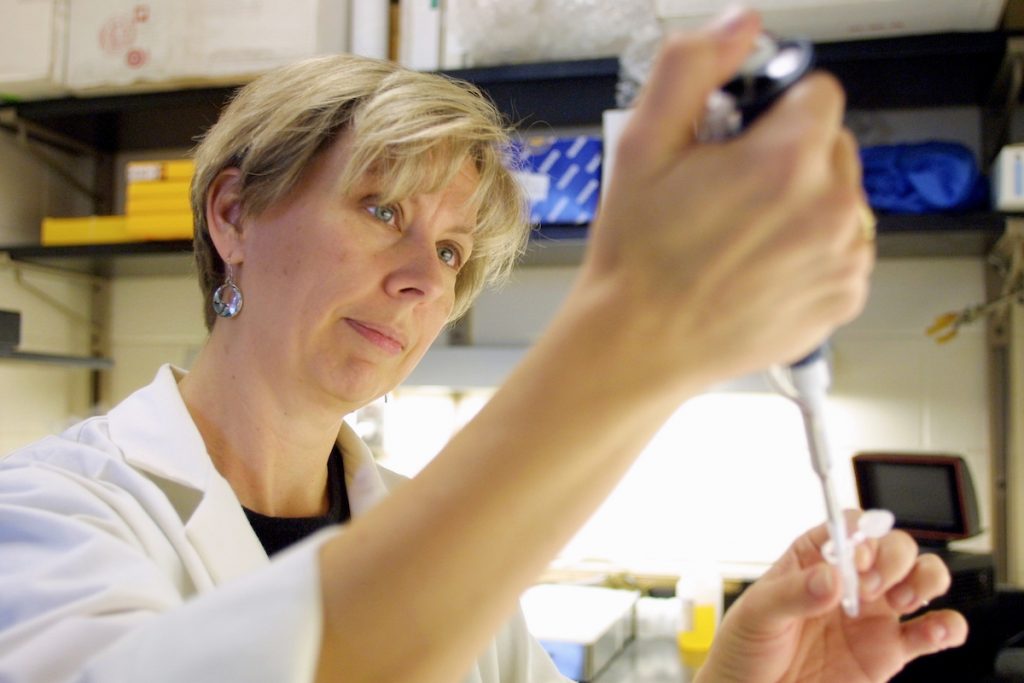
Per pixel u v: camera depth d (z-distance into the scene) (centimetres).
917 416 191
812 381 37
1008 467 183
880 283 194
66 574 50
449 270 90
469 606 32
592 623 165
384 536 33
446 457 33
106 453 77
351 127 78
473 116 82
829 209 27
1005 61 163
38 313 227
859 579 55
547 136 213
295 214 79
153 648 33
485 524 32
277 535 85
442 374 201
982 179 169
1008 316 185
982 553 157
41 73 200
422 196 80
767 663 62
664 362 30
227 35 192
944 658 148
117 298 242
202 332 234
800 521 196
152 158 244
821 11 156
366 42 193
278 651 31
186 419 82
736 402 200
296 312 79
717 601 177
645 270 29
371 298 79
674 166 28
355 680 32
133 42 196
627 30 177
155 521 71
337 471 99
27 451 81
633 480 204
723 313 29
